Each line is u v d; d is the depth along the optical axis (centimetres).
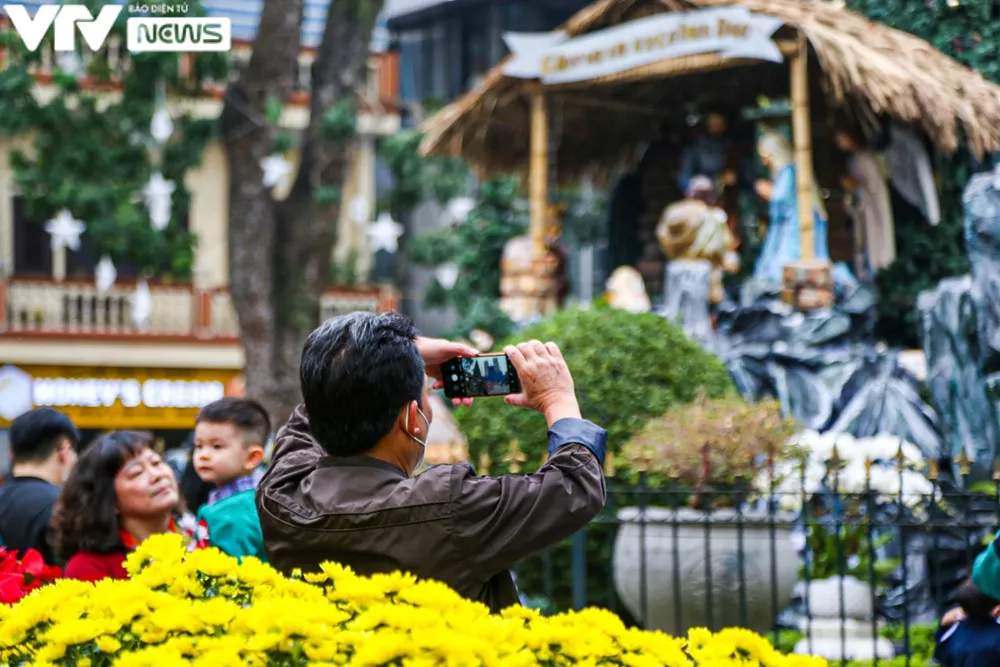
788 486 775
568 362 806
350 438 284
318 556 280
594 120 1552
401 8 2523
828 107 1323
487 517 271
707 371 830
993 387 889
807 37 1177
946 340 961
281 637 237
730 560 676
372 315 294
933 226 1202
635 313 844
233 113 1558
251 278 1565
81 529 448
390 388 283
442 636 228
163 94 1608
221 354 2405
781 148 1345
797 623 834
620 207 1609
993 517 867
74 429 563
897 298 1225
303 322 1578
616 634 258
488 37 2383
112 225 1727
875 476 781
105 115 1630
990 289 874
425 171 2155
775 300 1241
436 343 317
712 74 1459
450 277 1950
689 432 696
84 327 2327
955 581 850
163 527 465
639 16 1345
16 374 2164
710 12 1259
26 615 269
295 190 1594
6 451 2181
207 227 2403
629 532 704
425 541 272
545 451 788
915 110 1015
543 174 1441
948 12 1041
